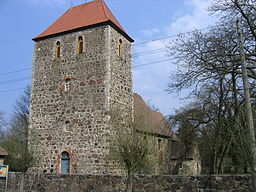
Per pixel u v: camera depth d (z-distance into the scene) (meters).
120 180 17.33
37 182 20.14
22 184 19.91
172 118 31.58
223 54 18.09
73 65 25.97
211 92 21.53
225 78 19.64
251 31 17.62
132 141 16.17
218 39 18.62
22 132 34.97
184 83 19.78
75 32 26.62
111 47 25.27
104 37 25.22
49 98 26.31
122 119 20.47
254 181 10.80
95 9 27.94
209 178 14.93
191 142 32.28
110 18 26.88
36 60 27.89
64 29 27.25
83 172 23.17
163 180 16.11
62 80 26.12
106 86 24.03
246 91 12.09
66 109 25.28
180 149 38.12
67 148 24.34
